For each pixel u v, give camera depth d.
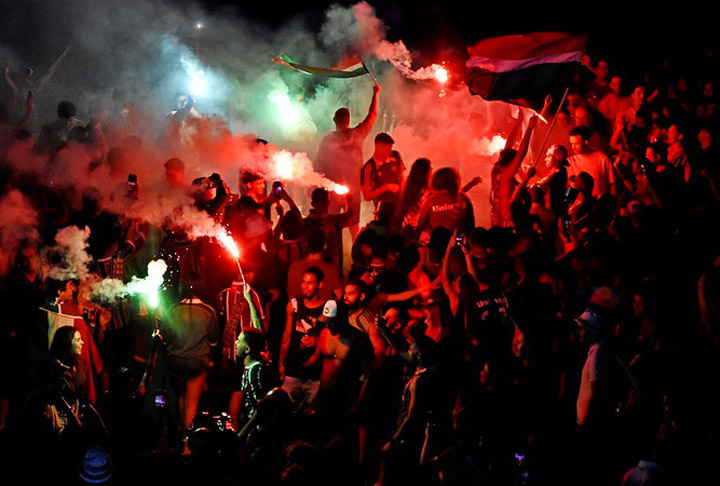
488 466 7.86
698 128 14.12
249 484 7.41
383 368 9.24
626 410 7.89
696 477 7.35
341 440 7.71
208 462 7.36
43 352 9.66
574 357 9.00
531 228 11.38
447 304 9.50
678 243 10.87
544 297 9.17
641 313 9.30
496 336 8.99
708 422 7.50
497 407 8.21
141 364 10.99
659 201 12.48
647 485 7.12
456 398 8.51
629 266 10.54
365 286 9.54
